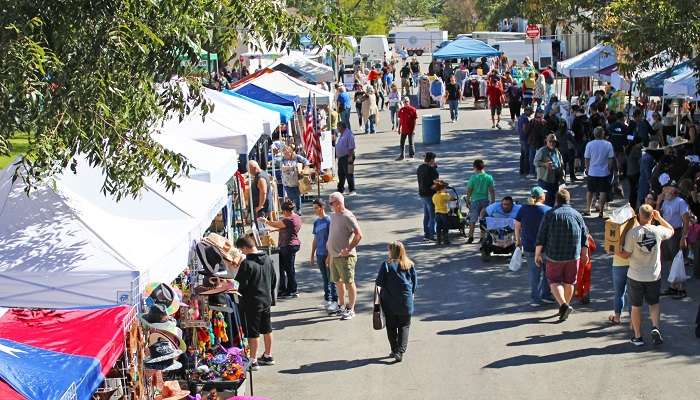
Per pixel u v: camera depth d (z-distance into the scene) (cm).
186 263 962
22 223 887
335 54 1120
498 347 1155
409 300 1105
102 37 891
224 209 1362
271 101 2200
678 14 1700
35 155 839
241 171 1841
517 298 1364
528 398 991
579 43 4894
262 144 1986
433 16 12175
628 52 2067
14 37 867
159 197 1026
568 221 1226
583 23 2248
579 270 1299
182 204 1030
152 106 943
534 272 1314
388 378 1066
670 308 1290
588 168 1864
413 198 2173
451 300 1368
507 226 1562
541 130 2312
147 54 911
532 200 1320
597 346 1145
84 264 836
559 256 1230
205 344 1009
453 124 3569
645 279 1120
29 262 838
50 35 911
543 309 1305
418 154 2844
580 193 2136
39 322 755
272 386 1051
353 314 1309
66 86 872
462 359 1120
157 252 888
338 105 3031
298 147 2422
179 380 945
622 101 2761
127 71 912
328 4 1122
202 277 1071
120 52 893
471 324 1252
